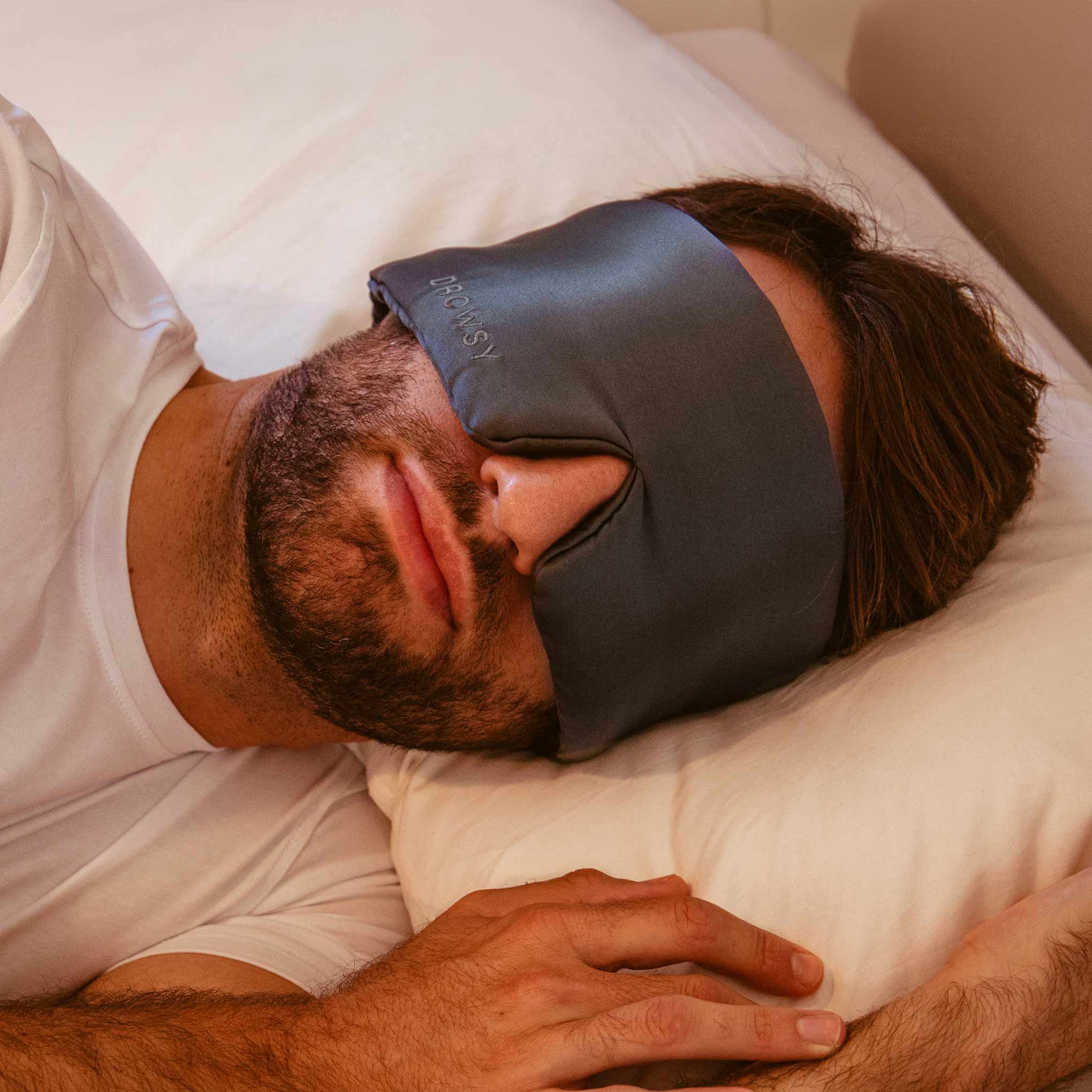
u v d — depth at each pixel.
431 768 0.80
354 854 0.86
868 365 0.75
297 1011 0.61
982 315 0.84
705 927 0.58
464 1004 0.58
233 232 1.01
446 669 0.71
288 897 0.83
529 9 1.15
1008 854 0.58
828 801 0.61
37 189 0.72
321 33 1.13
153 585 0.78
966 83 1.06
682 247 0.74
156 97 1.09
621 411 0.66
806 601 0.72
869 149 1.18
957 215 1.14
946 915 0.57
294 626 0.71
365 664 0.71
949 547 0.74
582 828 0.68
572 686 0.68
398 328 0.75
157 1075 0.57
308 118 1.07
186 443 0.81
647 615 0.67
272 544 0.71
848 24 1.59
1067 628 0.65
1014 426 0.79
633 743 0.75
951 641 0.69
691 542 0.68
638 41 1.17
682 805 0.67
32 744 0.74
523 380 0.65
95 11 1.17
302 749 0.89
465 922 0.63
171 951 0.76
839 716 0.68
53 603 0.75
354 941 0.81
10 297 0.69
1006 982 0.53
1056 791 0.58
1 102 0.76
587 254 0.75
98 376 0.79
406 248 1.00
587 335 0.67
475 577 0.68
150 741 0.80
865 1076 0.52
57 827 0.78
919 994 0.54
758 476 0.69
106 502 0.78
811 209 0.83
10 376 0.68
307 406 0.74
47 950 0.77
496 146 1.05
